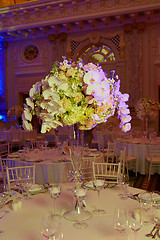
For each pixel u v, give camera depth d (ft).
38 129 41.65
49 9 35.47
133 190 7.52
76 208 5.86
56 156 14.03
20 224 5.37
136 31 34.96
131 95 35.32
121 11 32.22
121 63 36.11
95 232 4.95
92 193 7.26
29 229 5.14
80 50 38.73
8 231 5.07
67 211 5.99
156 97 35.12
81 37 38.17
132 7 31.71
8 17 38.01
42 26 36.94
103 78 5.88
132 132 24.29
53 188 5.86
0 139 30.60
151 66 35.17
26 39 41.86
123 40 35.78
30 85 42.19
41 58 41.06
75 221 5.43
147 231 4.91
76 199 5.91
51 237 4.07
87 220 5.49
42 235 4.38
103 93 5.51
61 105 5.48
